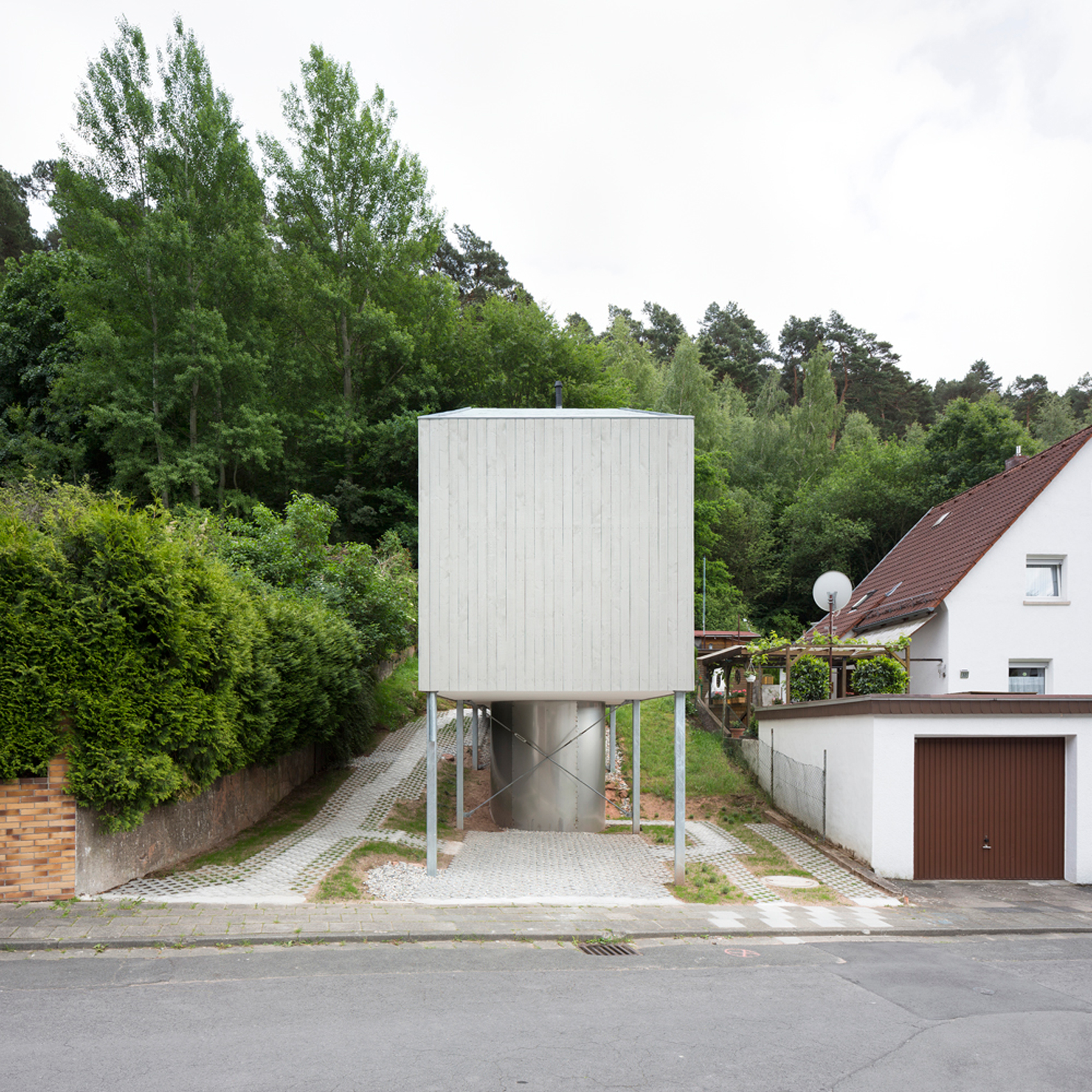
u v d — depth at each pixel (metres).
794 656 21.67
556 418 12.78
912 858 13.92
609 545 12.69
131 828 10.30
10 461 31.97
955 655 21.48
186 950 8.35
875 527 49.47
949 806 14.23
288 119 36.59
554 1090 5.40
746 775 21.22
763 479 56.09
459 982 7.71
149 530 10.59
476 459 12.72
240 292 31.83
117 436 29.05
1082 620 21.69
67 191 30.00
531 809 16.44
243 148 31.33
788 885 12.96
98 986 7.16
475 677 12.53
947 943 10.20
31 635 9.42
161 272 29.44
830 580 20.38
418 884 11.73
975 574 21.72
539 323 39.09
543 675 12.55
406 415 35.06
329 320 36.47
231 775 13.24
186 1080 5.34
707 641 29.72
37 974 7.44
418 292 38.47
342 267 36.81
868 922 10.99
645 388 51.62
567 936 9.55
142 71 30.20
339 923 9.41
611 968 8.40
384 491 35.00
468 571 12.62
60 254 35.47
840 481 50.34
